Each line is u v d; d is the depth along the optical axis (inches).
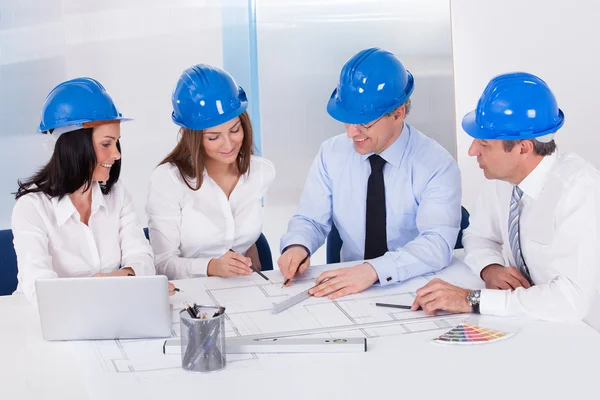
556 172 82.4
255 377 65.4
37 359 70.8
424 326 76.8
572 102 175.5
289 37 174.9
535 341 71.9
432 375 65.0
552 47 174.6
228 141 101.0
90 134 89.0
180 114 100.2
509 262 93.6
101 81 171.0
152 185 106.1
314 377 65.1
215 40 175.9
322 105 178.4
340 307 83.0
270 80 175.3
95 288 73.9
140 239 99.6
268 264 117.0
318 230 111.6
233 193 109.5
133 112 173.9
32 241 89.3
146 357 70.6
